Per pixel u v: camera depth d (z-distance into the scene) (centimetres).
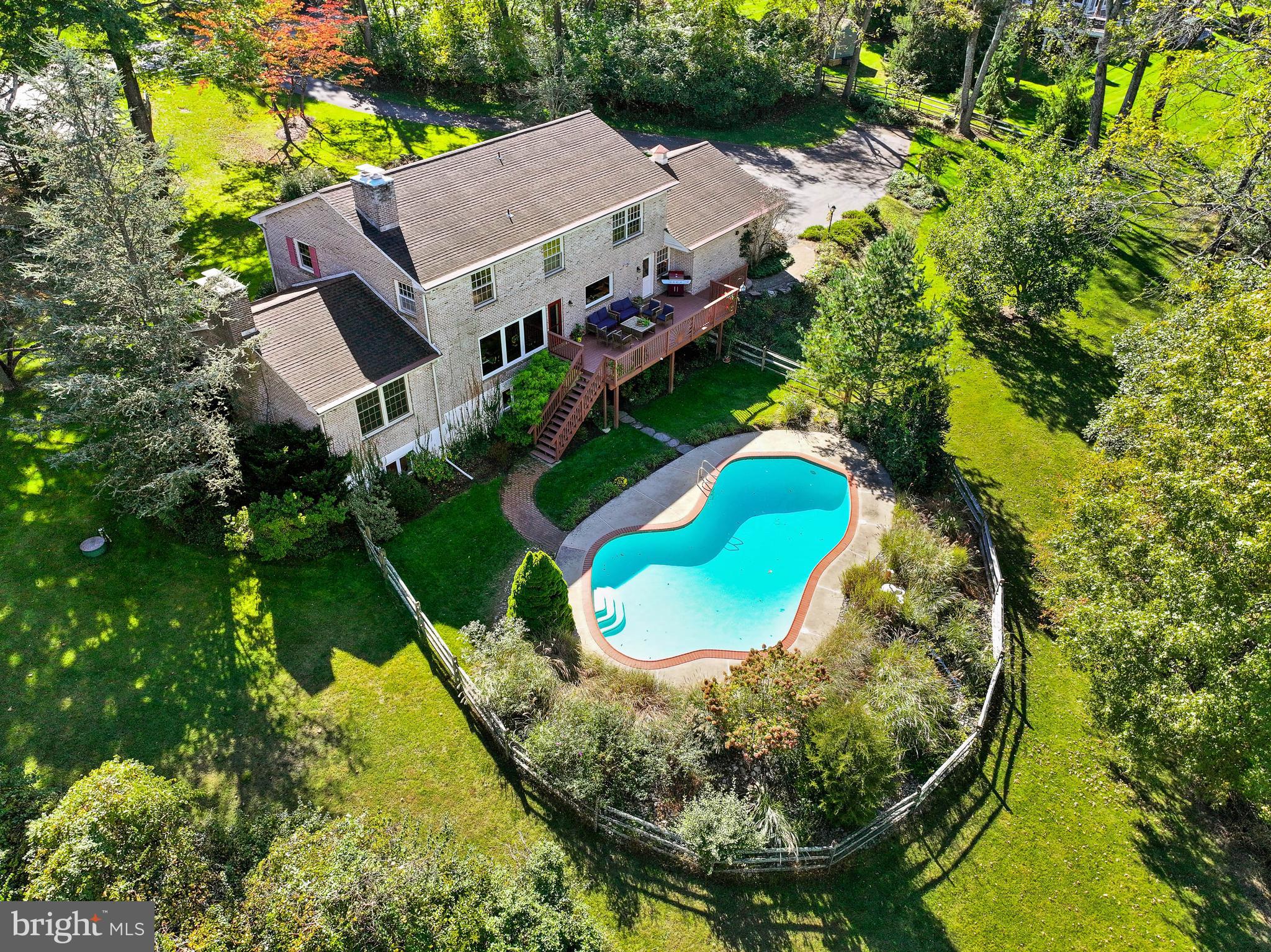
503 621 2045
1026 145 3841
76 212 1978
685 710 1919
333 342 2356
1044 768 2000
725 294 3259
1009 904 1730
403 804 1773
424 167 2622
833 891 1714
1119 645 1731
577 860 1716
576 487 2627
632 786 1784
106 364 2172
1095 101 4469
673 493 2634
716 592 2330
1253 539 1562
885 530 2525
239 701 1927
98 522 2275
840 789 1734
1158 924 1712
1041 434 3055
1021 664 2244
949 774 1950
